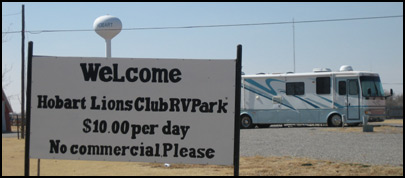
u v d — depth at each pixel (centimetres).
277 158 1277
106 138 800
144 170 1075
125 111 798
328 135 1967
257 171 1062
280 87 2575
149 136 792
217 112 781
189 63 789
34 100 812
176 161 786
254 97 2614
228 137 777
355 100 2447
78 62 809
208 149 780
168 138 789
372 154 1345
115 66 802
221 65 783
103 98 802
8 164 1174
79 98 806
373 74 2480
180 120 788
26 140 809
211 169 1098
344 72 2477
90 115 803
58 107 809
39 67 813
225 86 781
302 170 1070
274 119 2578
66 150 805
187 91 788
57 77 811
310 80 2528
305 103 2530
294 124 2652
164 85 793
